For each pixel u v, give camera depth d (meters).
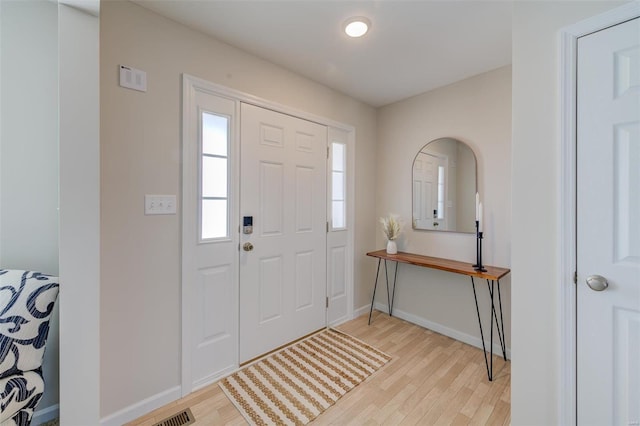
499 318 2.07
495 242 2.09
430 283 2.51
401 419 1.45
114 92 1.37
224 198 1.83
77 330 1.12
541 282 1.17
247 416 1.46
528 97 1.20
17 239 1.33
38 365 1.05
